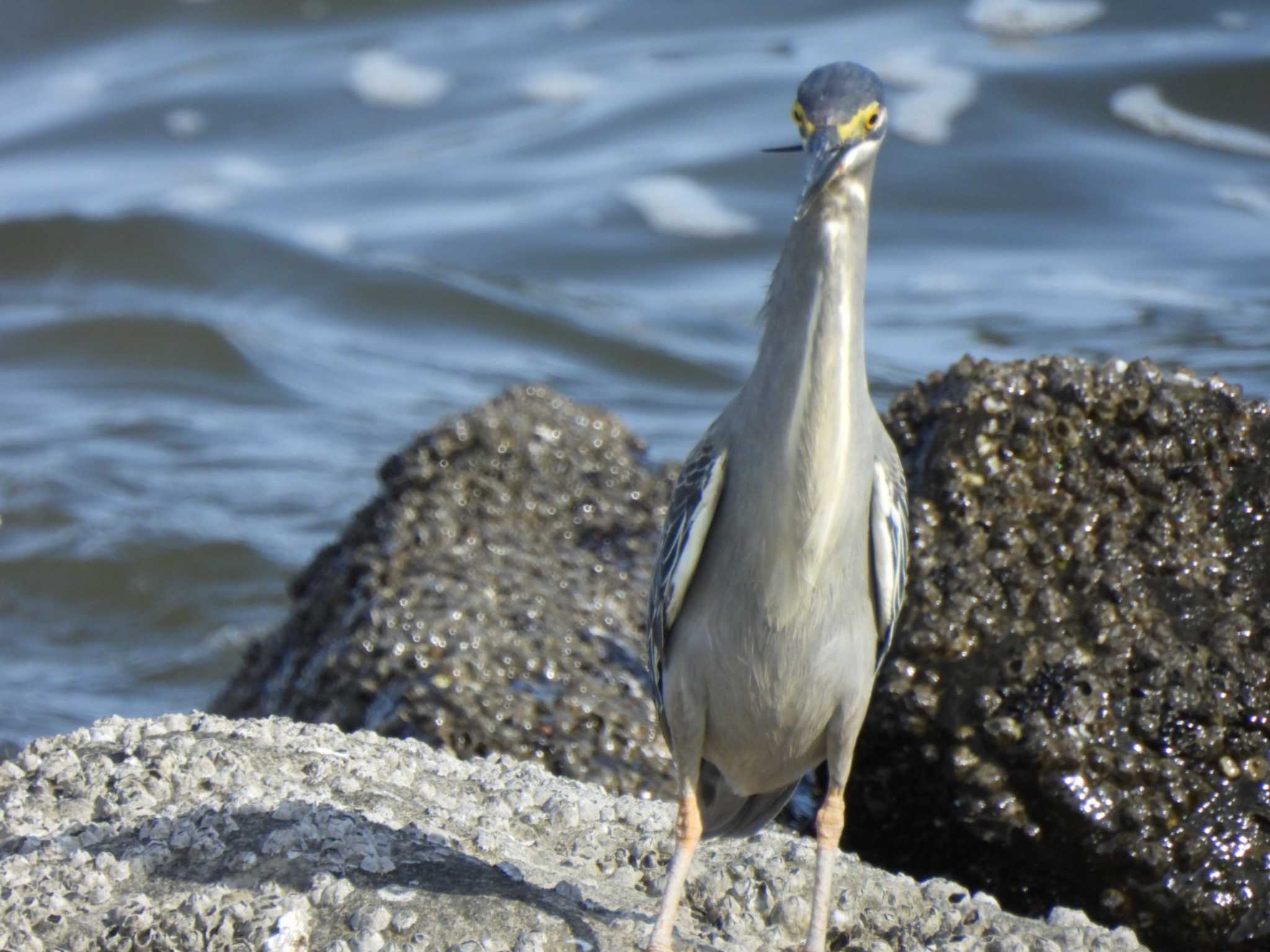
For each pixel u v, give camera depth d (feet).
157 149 120.16
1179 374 34.91
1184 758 31.50
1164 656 31.99
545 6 135.54
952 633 32.81
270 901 23.82
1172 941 31.07
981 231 93.20
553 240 100.73
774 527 23.16
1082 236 92.12
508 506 44.06
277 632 45.09
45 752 28.40
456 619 38.17
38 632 58.70
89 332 88.48
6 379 85.51
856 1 126.21
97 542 63.52
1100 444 34.32
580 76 122.62
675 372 85.97
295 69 128.06
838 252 22.71
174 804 26.58
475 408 46.19
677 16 130.31
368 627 38.27
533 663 37.27
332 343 90.48
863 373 23.66
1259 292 81.20
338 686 37.60
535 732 35.70
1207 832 30.99
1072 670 32.01
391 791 27.94
